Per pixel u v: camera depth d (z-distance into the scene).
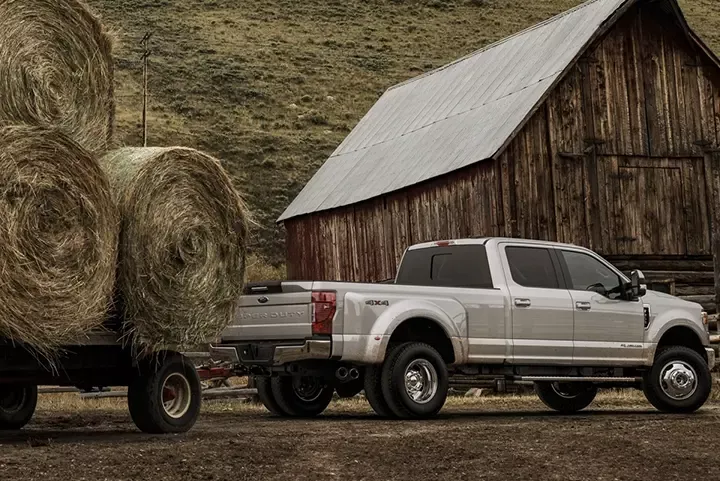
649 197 20.81
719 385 17.55
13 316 8.20
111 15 59.41
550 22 22.98
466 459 8.12
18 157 8.23
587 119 20.52
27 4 8.91
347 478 7.34
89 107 9.42
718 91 21.59
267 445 8.77
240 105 48.31
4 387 10.72
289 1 67.06
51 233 8.41
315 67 55.09
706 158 21.23
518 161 19.88
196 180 9.53
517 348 12.32
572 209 20.19
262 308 11.69
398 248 22.47
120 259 9.16
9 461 7.64
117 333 9.30
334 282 11.43
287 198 38.81
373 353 11.41
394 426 10.69
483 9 68.06
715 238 20.23
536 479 7.37
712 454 8.41
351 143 27.64
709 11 69.31
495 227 19.66
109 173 9.30
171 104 46.59
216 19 61.53
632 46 21.03
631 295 13.15
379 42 60.62
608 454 8.37
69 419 12.15
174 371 9.98
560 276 12.86
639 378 13.17
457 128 22.17
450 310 11.94
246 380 18.30
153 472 7.34
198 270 9.53
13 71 8.80
